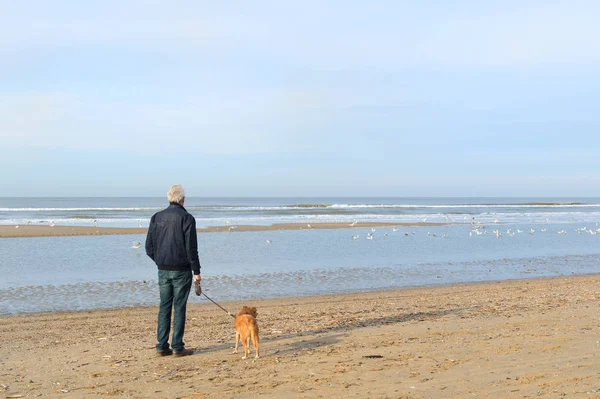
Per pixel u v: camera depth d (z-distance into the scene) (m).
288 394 5.36
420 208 92.12
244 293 15.24
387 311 11.41
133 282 16.89
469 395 5.06
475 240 33.25
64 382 6.17
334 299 13.99
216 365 6.83
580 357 6.38
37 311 12.59
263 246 28.23
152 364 7.00
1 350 8.12
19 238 31.84
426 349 7.16
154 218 7.46
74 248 26.70
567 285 16.06
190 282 7.54
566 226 48.66
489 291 15.01
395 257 24.11
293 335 8.83
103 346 8.34
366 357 6.81
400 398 5.04
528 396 4.95
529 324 8.92
